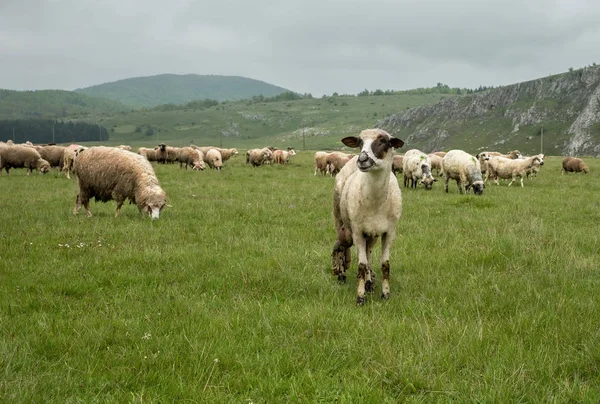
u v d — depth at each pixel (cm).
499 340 498
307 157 6128
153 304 632
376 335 513
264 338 514
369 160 604
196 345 488
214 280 733
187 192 1895
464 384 414
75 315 589
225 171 3328
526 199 1772
